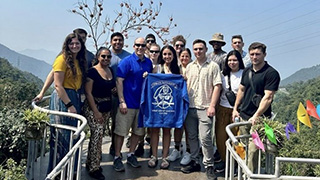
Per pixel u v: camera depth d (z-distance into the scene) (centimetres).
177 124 420
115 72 451
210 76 404
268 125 333
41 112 352
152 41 500
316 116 295
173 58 429
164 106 421
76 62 366
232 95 408
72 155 274
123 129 419
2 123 488
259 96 361
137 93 421
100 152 402
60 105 362
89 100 382
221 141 432
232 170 302
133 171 430
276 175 248
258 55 355
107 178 404
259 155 339
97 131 392
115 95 438
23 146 485
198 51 404
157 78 422
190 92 417
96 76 382
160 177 412
